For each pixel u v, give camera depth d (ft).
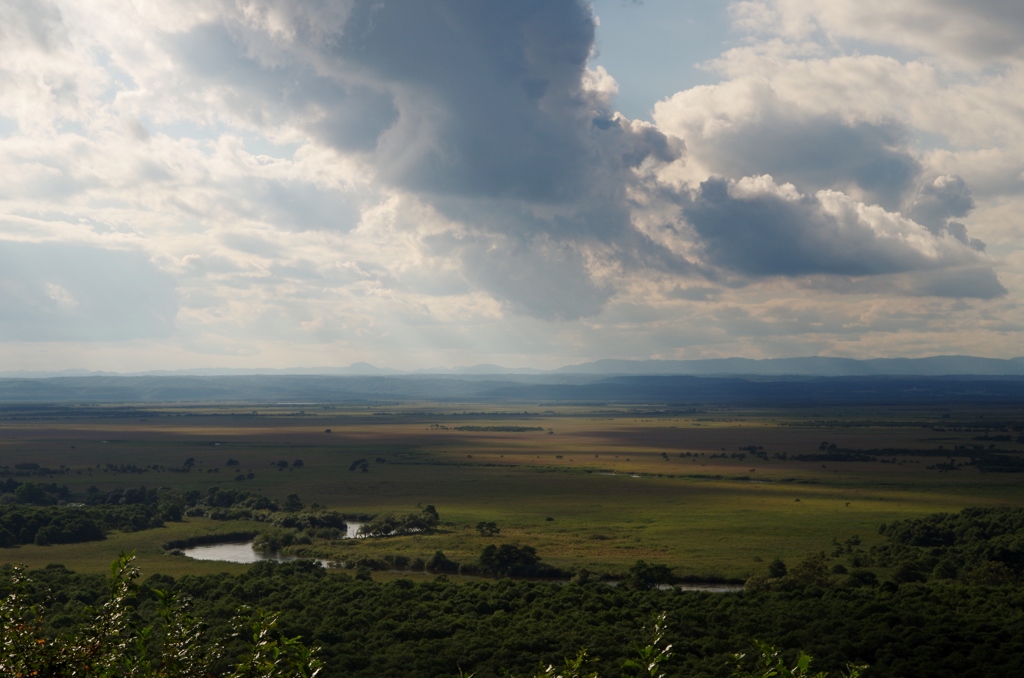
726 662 182.29
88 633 59.52
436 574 327.88
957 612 224.33
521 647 200.03
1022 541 320.91
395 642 206.18
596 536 397.60
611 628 213.87
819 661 189.26
